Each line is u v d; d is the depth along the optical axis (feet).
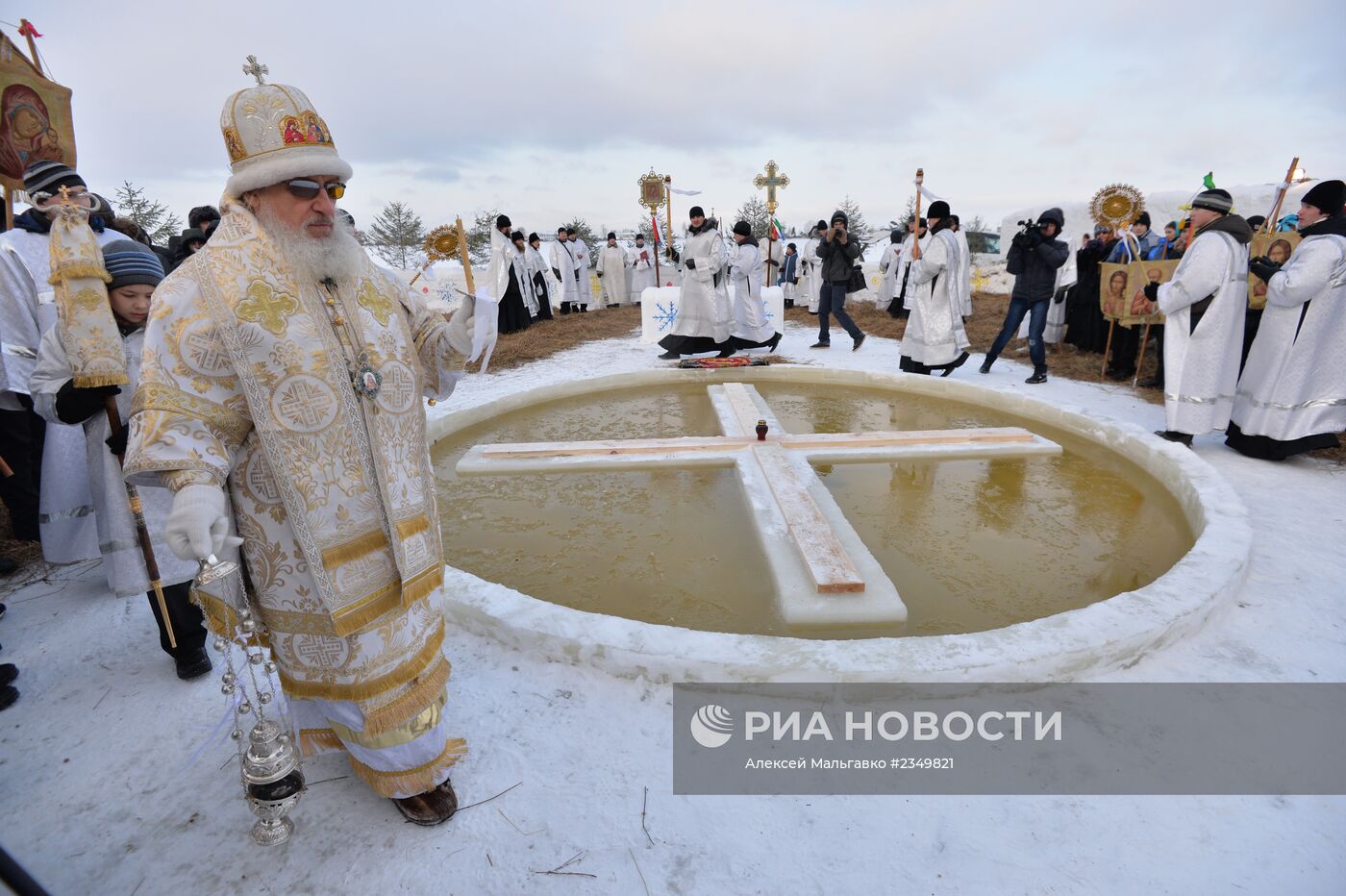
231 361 5.24
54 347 7.80
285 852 6.35
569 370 27.78
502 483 16.40
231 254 5.34
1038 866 6.08
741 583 11.55
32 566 12.12
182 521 4.74
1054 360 28.91
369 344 5.85
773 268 57.26
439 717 6.59
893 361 29.12
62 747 7.78
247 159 5.23
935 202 24.80
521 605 9.33
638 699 8.16
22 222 10.37
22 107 9.26
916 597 11.13
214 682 8.87
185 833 6.62
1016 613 10.63
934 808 6.70
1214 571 9.93
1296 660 8.77
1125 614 8.89
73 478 10.49
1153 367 26.37
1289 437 15.97
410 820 6.58
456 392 24.43
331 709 6.28
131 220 14.12
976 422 20.74
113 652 9.59
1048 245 23.70
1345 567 11.10
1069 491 15.37
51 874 6.19
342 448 5.71
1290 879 5.93
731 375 27.09
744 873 6.07
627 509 14.74
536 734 7.66
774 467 16.07
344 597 5.74
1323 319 15.23
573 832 6.49
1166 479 15.31
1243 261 16.20
